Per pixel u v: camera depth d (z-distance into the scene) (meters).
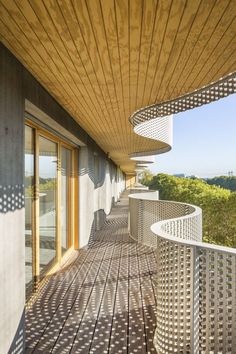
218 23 2.13
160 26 2.17
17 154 2.66
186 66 2.92
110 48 2.51
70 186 6.68
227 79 3.95
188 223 4.42
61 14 1.99
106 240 8.04
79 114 5.05
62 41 2.37
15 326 2.63
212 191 28.50
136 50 2.56
